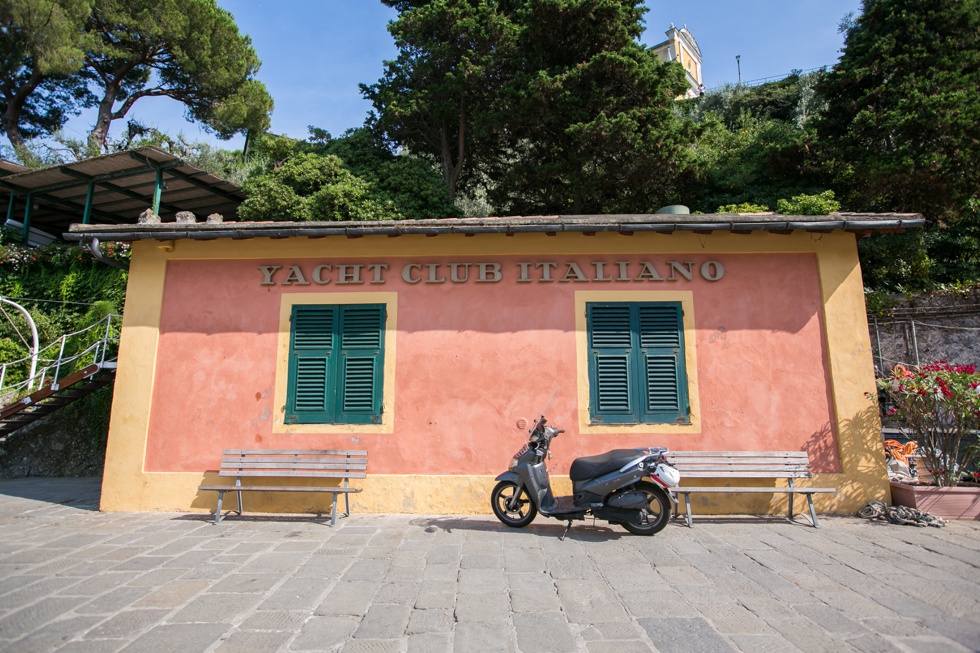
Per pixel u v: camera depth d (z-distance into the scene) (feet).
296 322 22.85
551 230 21.25
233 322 22.91
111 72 71.87
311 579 13.62
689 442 21.49
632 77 45.21
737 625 10.87
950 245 39.29
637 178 47.83
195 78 72.08
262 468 20.40
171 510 21.52
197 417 22.25
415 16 52.03
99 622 11.02
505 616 11.37
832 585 13.11
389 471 21.61
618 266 22.84
